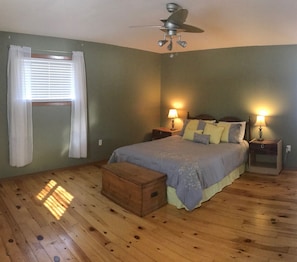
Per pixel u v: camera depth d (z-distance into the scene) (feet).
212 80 18.17
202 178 11.12
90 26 12.46
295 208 10.80
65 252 7.84
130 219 9.97
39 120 14.87
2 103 13.55
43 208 10.80
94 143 17.48
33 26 12.38
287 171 15.71
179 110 20.25
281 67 15.53
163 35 14.43
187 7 9.47
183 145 14.66
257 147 15.14
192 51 18.94
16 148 13.83
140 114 20.12
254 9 9.60
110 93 17.95
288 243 8.31
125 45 17.67
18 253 7.78
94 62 16.78
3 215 10.15
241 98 17.06
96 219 9.93
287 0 8.65
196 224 9.59
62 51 15.25
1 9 9.91
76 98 15.85
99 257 7.62
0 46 13.17
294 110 15.44
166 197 11.38
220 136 15.46
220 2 8.96
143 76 19.97
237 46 16.63
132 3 9.25
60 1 9.12
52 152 15.57
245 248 8.07
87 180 14.16
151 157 12.19
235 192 12.58
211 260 7.50
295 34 12.92
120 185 11.11
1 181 13.79
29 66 13.98
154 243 8.37
